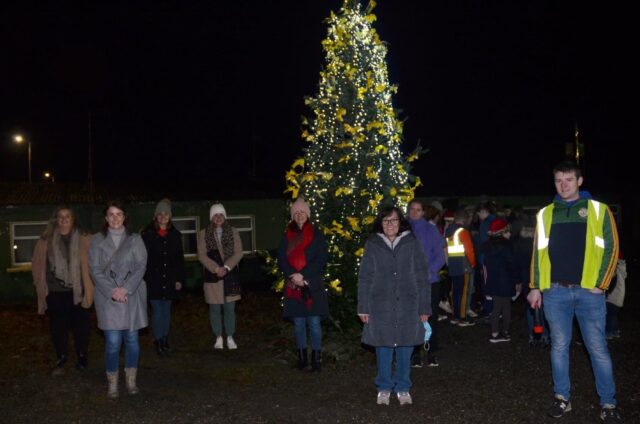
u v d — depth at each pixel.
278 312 12.98
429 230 7.97
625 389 6.71
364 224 8.64
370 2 9.15
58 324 7.98
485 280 9.48
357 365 8.03
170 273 8.90
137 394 7.00
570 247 5.76
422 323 6.34
